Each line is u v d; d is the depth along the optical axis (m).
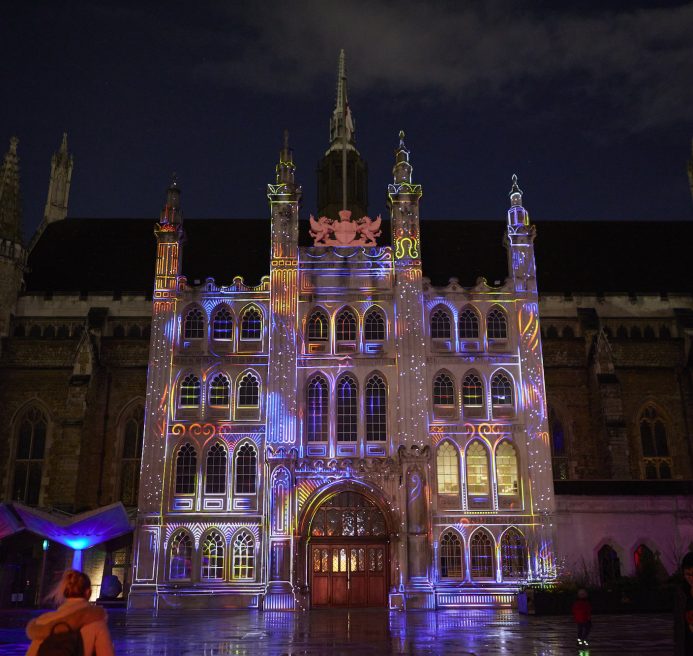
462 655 19.53
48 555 45.84
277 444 43.06
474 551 42.50
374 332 46.03
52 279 56.72
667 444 51.59
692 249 60.94
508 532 42.75
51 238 60.66
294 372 44.47
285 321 45.31
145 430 43.69
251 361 45.25
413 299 45.72
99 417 50.56
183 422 44.09
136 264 58.03
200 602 41.28
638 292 55.97
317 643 22.75
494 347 46.00
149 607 41.00
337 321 46.19
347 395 44.88
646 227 63.28
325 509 43.31
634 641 23.27
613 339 53.41
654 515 43.41
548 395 51.97
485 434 44.19
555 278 57.78
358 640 23.73
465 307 46.69
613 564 42.75
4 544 43.38
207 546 42.47
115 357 51.94
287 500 42.09
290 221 47.28
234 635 25.58
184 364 45.12
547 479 43.28
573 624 30.20
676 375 52.62
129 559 47.53
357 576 42.47
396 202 47.53
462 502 43.12
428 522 42.00
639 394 52.16
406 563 41.38
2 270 53.03
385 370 45.16
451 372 45.28
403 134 49.06
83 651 6.77
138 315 53.97
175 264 46.66
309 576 42.28
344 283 46.66
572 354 52.78
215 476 43.53
